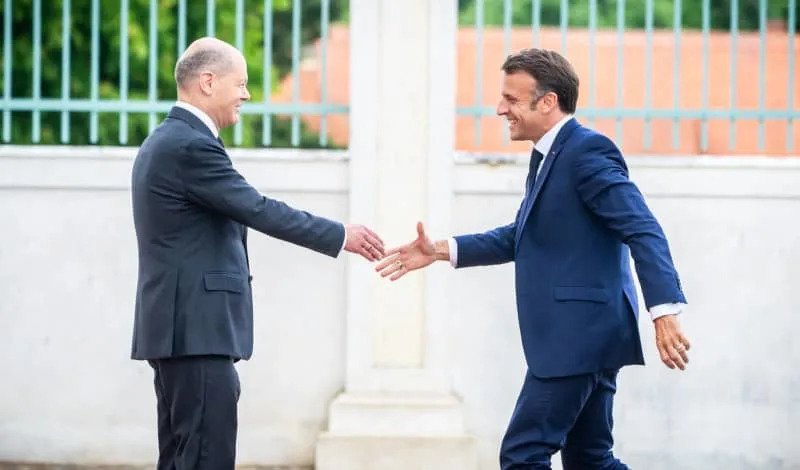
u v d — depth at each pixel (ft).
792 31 53.31
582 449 39.60
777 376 52.47
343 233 40.37
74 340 52.13
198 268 38.73
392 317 51.65
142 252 39.24
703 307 52.44
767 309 52.42
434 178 51.44
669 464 52.44
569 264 37.68
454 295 51.83
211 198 38.65
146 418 52.26
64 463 52.16
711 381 52.37
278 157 51.60
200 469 38.88
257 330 51.98
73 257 51.98
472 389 51.98
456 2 51.62
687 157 52.44
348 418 51.03
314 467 51.72
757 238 52.34
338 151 52.08
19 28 78.43
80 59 80.43
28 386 52.11
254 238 51.96
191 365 38.70
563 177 37.86
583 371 37.24
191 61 39.78
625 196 36.88
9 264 51.96
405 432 51.03
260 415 51.98
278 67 106.22
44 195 52.01
